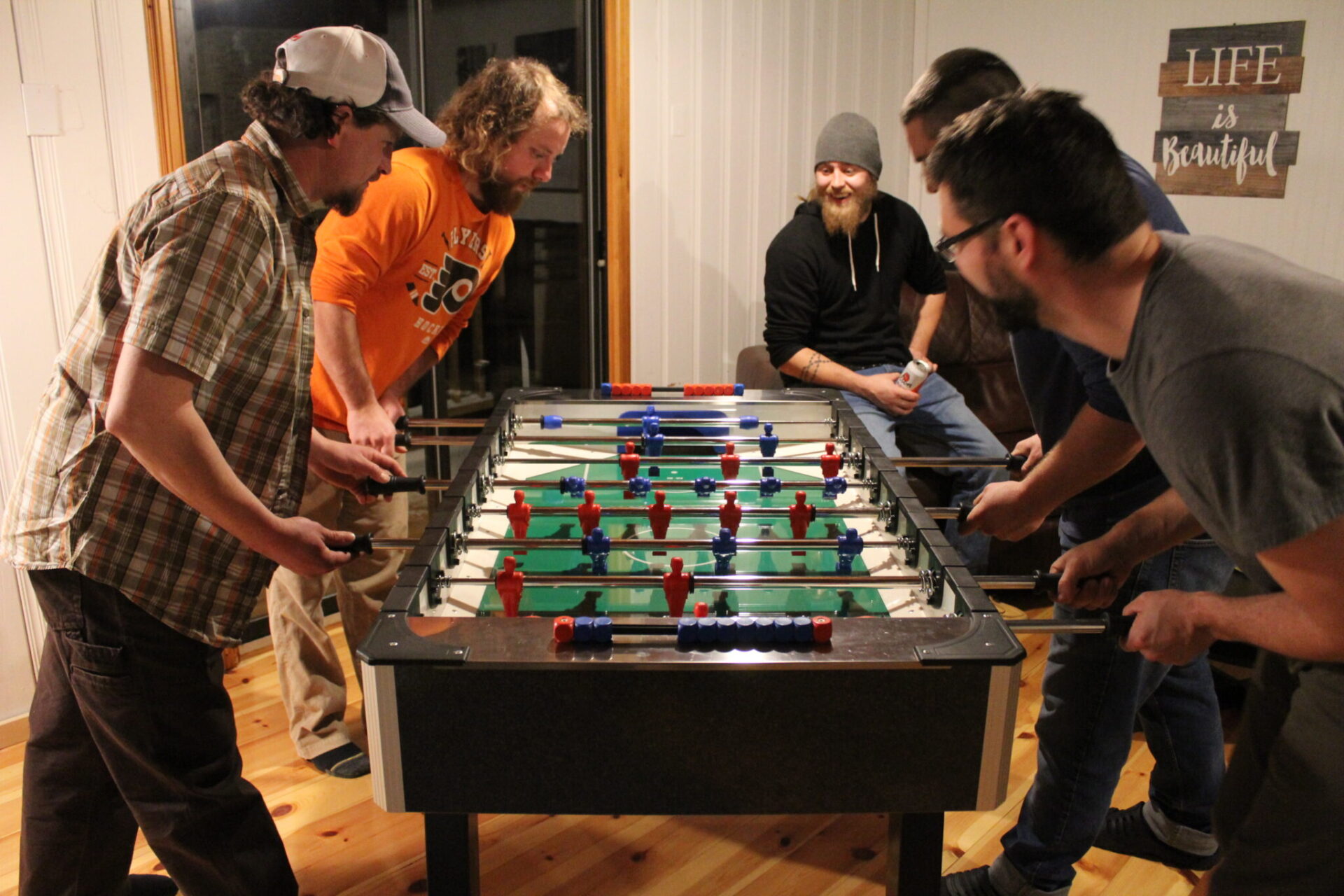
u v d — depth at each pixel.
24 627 2.37
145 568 1.36
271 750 2.38
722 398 2.29
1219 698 2.55
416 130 1.52
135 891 1.86
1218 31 3.48
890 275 3.08
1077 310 1.03
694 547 1.49
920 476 3.01
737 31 3.61
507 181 2.05
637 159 3.41
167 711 1.42
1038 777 1.73
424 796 1.21
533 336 3.58
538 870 1.98
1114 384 1.08
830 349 3.06
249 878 1.50
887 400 2.82
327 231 1.92
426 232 2.03
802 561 1.59
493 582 1.39
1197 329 0.94
